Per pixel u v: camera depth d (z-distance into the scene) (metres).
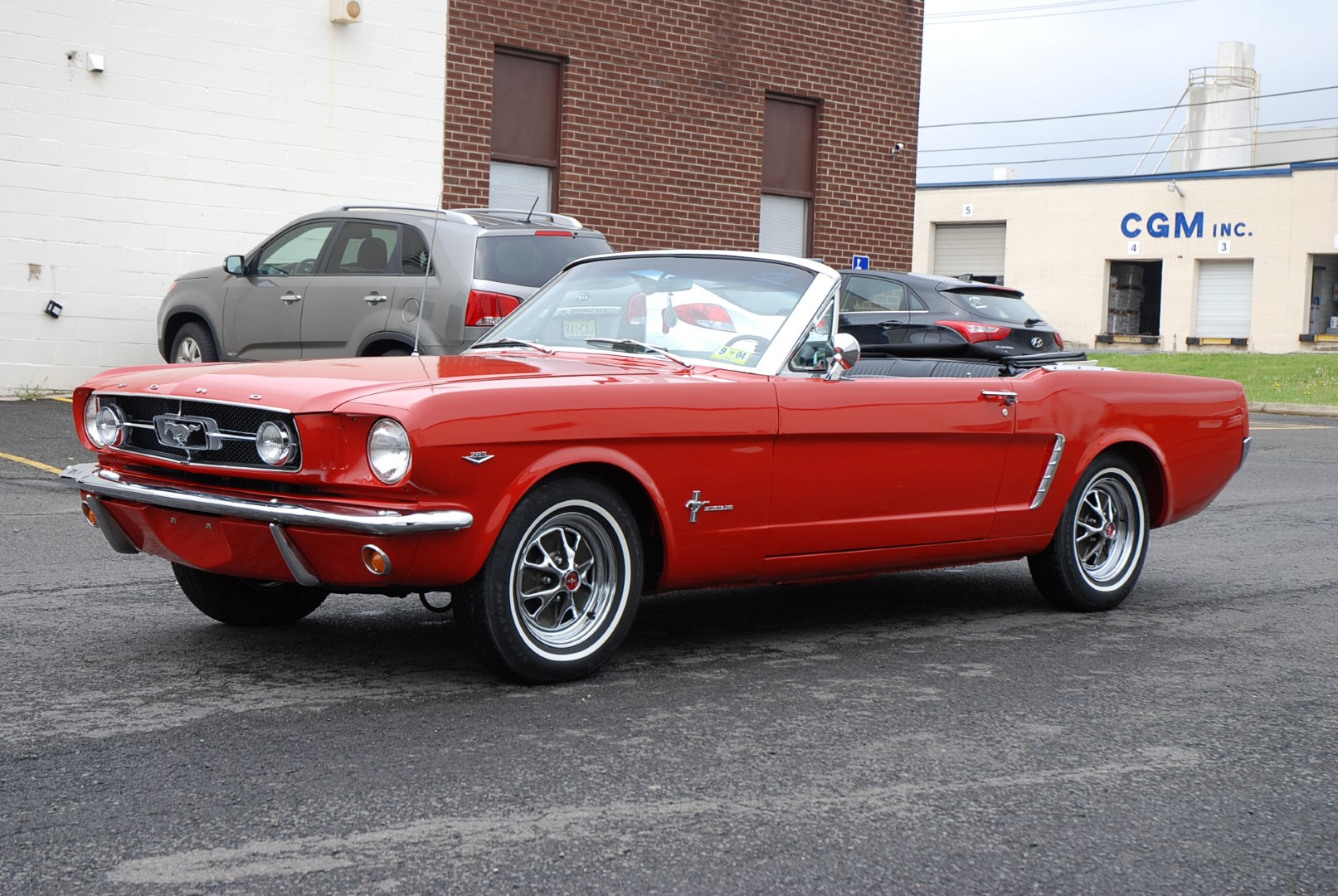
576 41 16.31
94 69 13.50
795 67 18.11
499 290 10.24
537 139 16.30
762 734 4.43
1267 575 7.62
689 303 5.77
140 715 4.46
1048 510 6.31
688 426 5.00
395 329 10.56
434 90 15.48
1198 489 6.96
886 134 19.12
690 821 3.65
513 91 16.11
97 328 13.75
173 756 4.06
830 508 5.51
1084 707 4.88
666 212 17.16
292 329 11.36
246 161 14.45
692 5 17.14
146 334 14.03
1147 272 51.09
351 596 6.47
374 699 4.71
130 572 6.78
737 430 5.13
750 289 5.74
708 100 17.39
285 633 5.68
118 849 3.36
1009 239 51.44
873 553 5.72
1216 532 9.16
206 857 3.32
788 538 5.40
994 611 6.57
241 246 14.49
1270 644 5.95
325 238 11.29
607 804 3.76
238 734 4.28
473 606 4.73
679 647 5.63
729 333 5.59
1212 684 5.23
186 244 14.17
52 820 3.54
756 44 17.72
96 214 13.66
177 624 5.77
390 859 3.34
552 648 4.90
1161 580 7.46
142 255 13.93
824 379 5.52
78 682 4.83
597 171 16.59
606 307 5.90
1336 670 5.50
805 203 18.62
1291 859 3.52
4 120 13.12
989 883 3.32
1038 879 3.35
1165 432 6.75
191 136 14.11
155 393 4.88
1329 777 4.17
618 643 5.05
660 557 5.16
